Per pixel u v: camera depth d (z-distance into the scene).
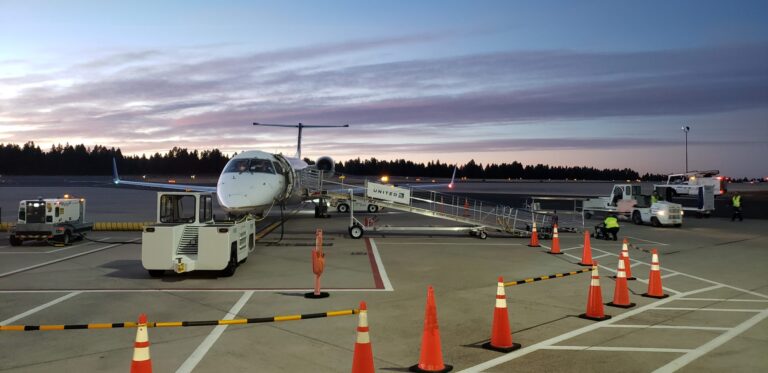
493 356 7.01
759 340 7.73
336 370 6.41
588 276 13.23
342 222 30.08
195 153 192.38
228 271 12.82
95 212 37.38
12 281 12.30
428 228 21.83
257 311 9.48
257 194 19.80
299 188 25.84
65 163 182.62
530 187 132.75
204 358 6.83
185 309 9.62
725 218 35.16
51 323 8.66
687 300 10.57
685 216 37.09
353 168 184.25
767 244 20.64
